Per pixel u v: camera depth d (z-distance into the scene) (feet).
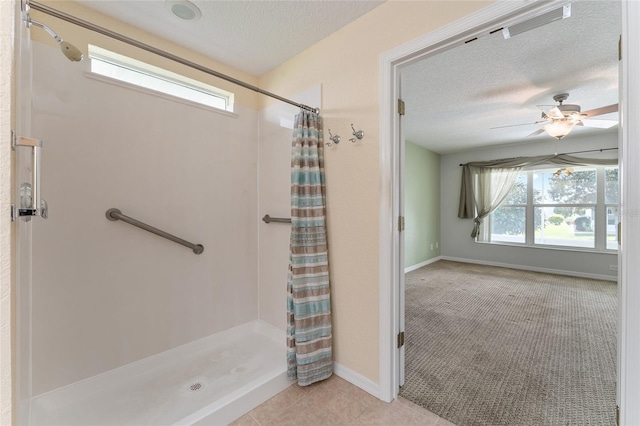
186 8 5.51
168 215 6.58
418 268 17.46
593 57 7.39
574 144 15.28
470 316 9.78
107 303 5.70
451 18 4.51
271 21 5.92
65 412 4.95
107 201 5.69
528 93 9.71
